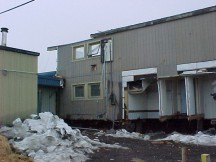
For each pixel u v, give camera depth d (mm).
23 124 12820
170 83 18672
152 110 19859
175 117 18391
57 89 23031
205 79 17531
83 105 22062
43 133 11781
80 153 10625
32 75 15695
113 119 20250
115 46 20797
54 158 9492
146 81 19062
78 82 22516
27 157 9695
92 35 21891
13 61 14852
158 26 18922
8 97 14492
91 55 22000
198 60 17219
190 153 11305
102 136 16016
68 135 11812
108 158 10211
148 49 19250
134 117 19547
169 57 18328
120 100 20109
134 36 19922
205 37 17078
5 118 14266
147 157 10500
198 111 17234
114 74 20641
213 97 16609
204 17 17188
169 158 10344
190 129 18156
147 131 19859
